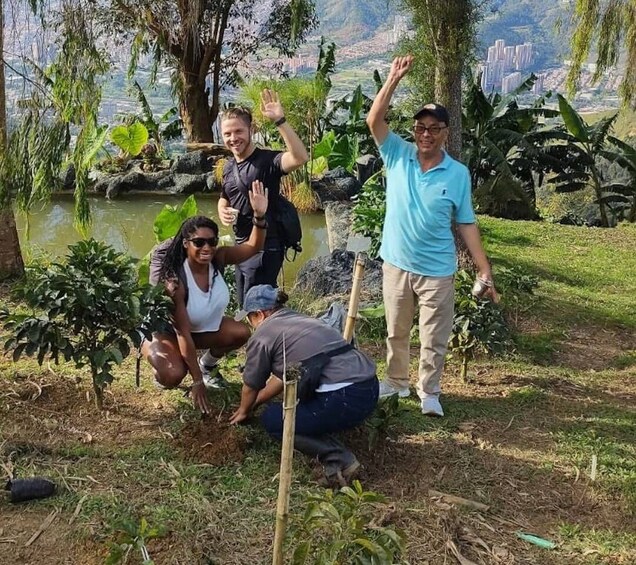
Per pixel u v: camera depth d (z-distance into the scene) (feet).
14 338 13.11
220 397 14.85
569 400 16.61
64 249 36.22
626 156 51.62
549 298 24.81
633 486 12.66
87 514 10.92
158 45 56.13
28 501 11.20
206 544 10.36
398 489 12.20
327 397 11.67
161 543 10.33
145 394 15.07
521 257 31.17
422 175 13.79
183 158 52.65
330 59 61.26
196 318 13.97
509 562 10.57
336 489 11.89
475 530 11.27
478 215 40.75
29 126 19.34
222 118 14.70
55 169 19.89
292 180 46.37
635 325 23.03
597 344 21.33
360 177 51.37
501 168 46.73
